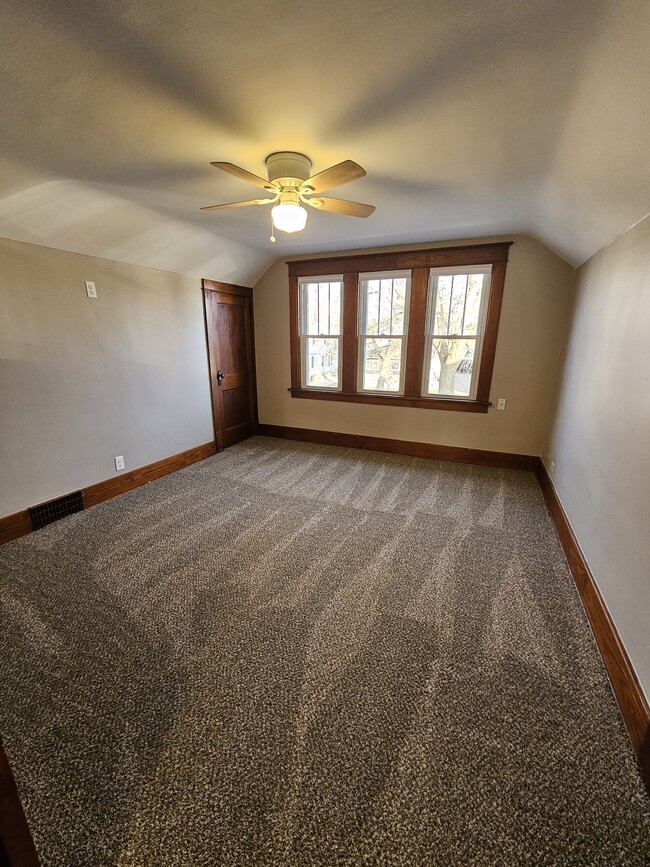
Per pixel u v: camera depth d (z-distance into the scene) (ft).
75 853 3.40
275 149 6.02
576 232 8.29
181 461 13.05
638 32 3.18
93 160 6.29
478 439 13.25
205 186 7.54
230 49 3.81
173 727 4.48
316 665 5.32
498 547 8.21
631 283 6.26
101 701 4.79
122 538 8.55
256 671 5.23
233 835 3.52
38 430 8.82
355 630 5.94
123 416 10.87
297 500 10.50
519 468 12.87
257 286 15.49
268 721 4.55
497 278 11.80
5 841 2.20
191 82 4.34
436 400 13.47
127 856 3.38
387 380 14.26
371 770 4.04
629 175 5.14
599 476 6.75
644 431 5.17
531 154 5.97
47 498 9.17
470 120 5.13
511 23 3.43
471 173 6.91
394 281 13.35
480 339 12.53
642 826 3.58
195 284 12.87
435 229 10.75
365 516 9.58
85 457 9.95
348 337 14.30
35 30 3.48
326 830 3.56
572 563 7.38
